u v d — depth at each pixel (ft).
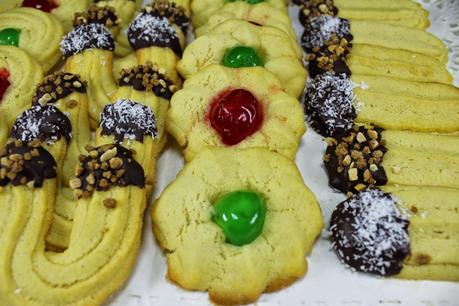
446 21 1.03
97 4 0.99
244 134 0.79
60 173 0.76
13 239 0.67
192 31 1.01
